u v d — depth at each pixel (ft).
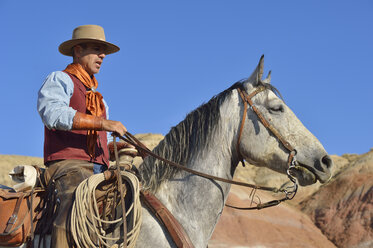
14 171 10.60
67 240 9.65
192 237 10.48
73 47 11.63
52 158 10.58
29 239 10.17
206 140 11.07
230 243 25.95
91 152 10.81
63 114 9.92
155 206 10.26
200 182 10.78
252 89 11.32
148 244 10.03
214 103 11.35
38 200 10.40
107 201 10.21
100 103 11.23
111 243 9.98
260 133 10.95
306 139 10.89
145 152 11.86
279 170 10.96
